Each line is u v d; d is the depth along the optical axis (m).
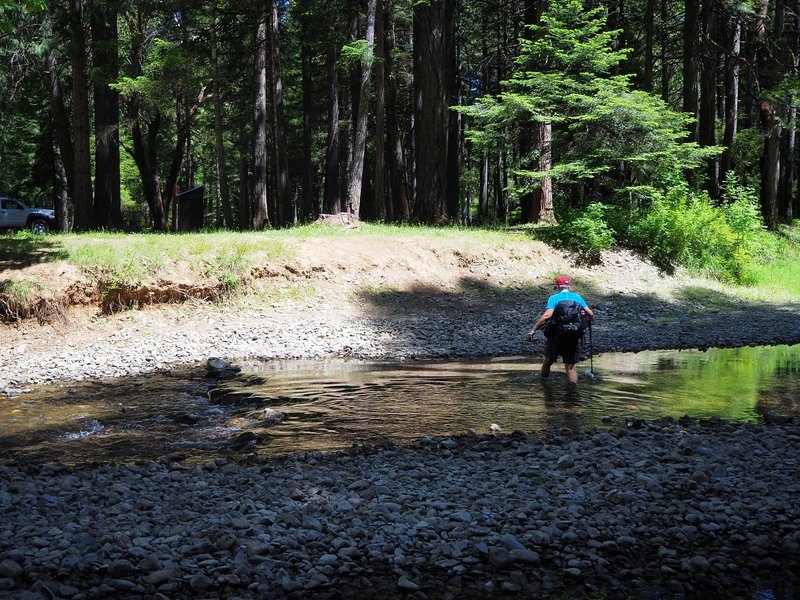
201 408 9.69
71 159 27.08
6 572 4.15
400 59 34.72
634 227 23.55
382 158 25.55
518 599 4.12
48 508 5.29
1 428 8.60
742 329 16.98
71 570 4.29
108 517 5.14
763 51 31.30
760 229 28.89
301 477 6.15
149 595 4.06
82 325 15.11
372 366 12.76
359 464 6.64
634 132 23.16
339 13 29.61
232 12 26.45
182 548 4.56
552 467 6.43
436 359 13.59
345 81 39.34
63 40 25.11
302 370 12.41
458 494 5.71
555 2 23.06
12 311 14.52
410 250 20.22
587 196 26.05
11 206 30.34
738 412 8.92
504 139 24.02
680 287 21.88
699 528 5.07
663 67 38.16
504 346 14.89
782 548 4.77
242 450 7.48
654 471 6.23
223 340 14.94
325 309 17.30
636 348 14.67
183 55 22.88
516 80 23.11
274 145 29.27
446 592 4.20
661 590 4.23
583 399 9.76
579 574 4.39
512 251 21.50
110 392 10.83
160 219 30.83
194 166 53.97
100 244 16.91
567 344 10.91
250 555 4.52
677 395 9.99
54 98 26.72
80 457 7.31
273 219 43.81
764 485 5.85
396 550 4.63
